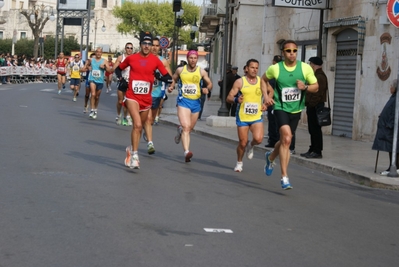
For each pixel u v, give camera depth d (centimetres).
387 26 1653
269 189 963
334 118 1931
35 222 675
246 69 1086
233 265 563
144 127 1222
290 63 934
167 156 1244
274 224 734
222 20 4131
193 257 579
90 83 1931
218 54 4491
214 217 744
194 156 1286
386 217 831
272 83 1442
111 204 778
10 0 9562
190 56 1166
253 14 3300
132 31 8525
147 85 1055
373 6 1720
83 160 1112
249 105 1086
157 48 1412
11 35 9312
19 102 2434
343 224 765
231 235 669
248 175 1087
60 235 630
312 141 1320
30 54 8119
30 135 1423
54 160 1093
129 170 1038
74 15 6662
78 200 790
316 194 960
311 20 2138
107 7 10744
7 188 842
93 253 575
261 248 627
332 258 613
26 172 965
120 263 550
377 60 1700
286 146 925
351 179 1134
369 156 1391
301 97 945
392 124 1111
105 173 994
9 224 662
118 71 1074
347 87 1878
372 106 1719
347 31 1875
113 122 1880
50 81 5188
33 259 551
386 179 1074
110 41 10525
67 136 1446
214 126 1983
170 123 2059
